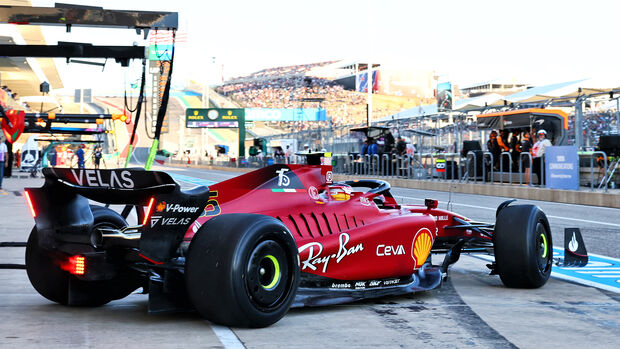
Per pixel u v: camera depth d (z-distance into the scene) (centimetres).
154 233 374
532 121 2056
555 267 690
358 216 484
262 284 379
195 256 366
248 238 363
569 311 461
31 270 446
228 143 11306
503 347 355
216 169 6297
